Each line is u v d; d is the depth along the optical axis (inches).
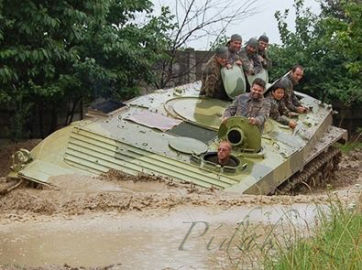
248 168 515.5
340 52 971.9
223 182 494.0
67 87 782.5
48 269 273.1
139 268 278.1
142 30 890.7
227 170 508.7
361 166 824.9
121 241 321.7
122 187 468.1
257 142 538.3
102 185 466.6
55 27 654.5
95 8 686.5
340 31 829.8
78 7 679.1
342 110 1041.5
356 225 295.6
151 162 506.6
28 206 406.9
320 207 360.5
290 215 360.8
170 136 544.4
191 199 413.7
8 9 625.0
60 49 676.1
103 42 802.8
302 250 263.0
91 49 807.7
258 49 696.4
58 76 779.4
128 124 553.6
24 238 329.7
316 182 661.9
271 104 606.2
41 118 856.9
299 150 574.9
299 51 1027.9
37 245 316.5
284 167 539.2
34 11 628.4
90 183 467.5
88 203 405.1
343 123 1045.2
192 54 1036.5
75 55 714.2
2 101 735.7
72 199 414.9
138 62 848.3
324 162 674.2
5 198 433.7
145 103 602.9
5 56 630.5
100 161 502.3
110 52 812.6
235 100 567.5
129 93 856.3
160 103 611.5
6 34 642.8
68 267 276.8
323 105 757.3
